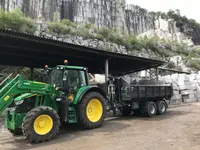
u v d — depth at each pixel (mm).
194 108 13188
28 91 6000
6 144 5680
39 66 13156
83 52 10523
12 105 6301
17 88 5770
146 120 9023
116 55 11414
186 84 17188
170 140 5488
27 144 5570
